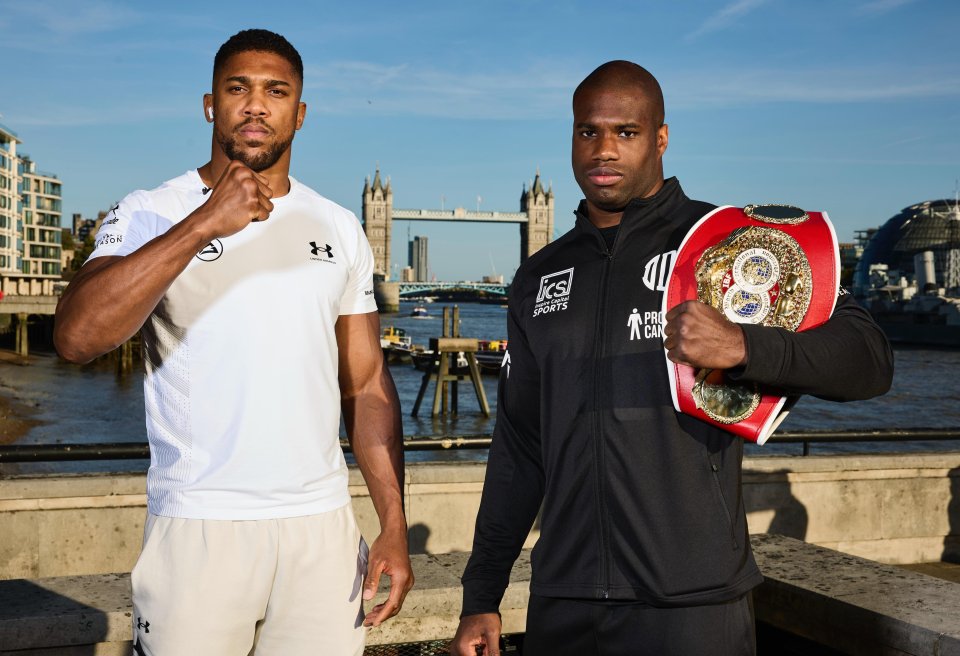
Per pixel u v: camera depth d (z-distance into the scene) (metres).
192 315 1.81
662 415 1.83
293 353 1.85
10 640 2.46
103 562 4.23
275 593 1.85
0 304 52.41
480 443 4.59
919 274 139.25
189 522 1.80
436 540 4.59
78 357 1.65
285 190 1.96
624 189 1.96
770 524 4.90
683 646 1.77
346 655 1.91
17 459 3.94
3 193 100.31
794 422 33.78
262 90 1.87
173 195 1.92
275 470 1.82
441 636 2.80
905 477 5.10
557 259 2.04
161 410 1.84
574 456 1.90
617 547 1.84
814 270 1.76
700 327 1.60
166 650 1.79
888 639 2.38
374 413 2.14
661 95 2.01
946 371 60.94
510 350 2.11
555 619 1.93
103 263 1.76
